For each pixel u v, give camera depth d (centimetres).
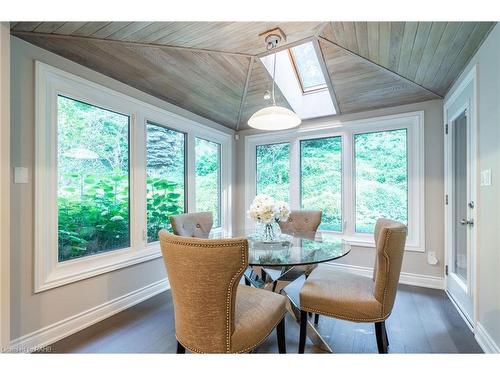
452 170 263
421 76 247
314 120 369
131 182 263
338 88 289
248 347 129
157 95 288
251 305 147
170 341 189
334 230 360
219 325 121
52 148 196
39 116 186
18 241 175
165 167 310
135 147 265
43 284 186
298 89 354
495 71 167
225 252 114
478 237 189
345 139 349
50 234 193
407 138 312
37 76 186
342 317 157
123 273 249
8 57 145
